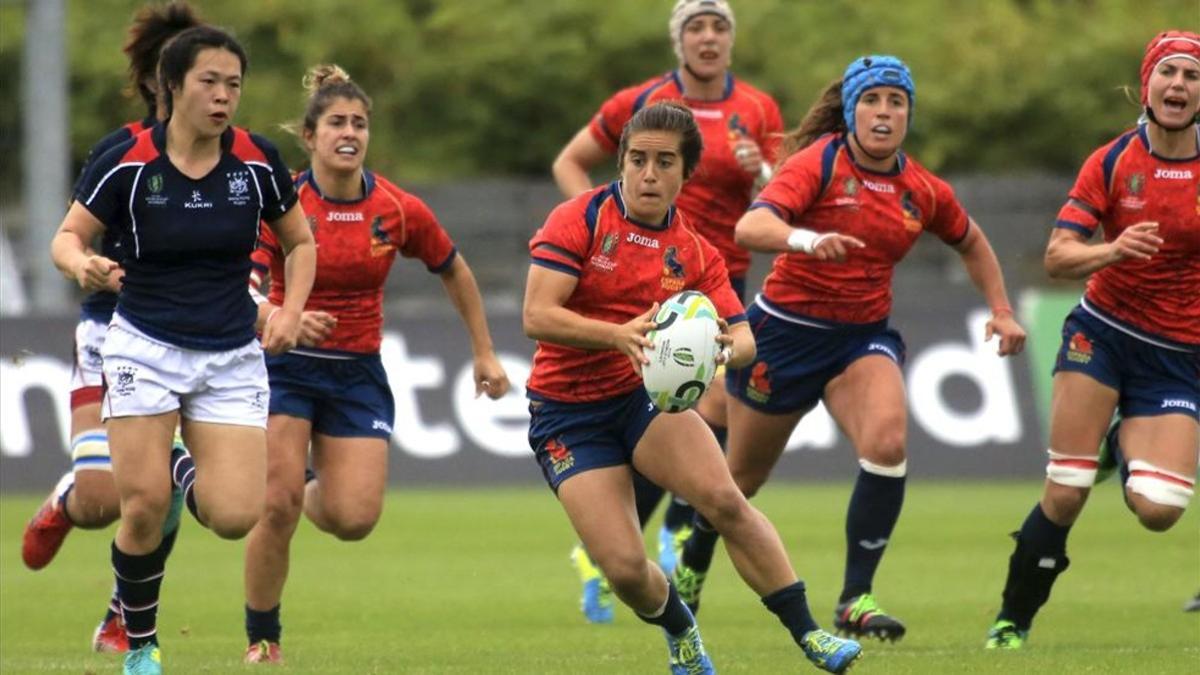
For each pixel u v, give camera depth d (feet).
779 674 92.99
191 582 147.95
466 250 286.05
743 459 116.67
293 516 103.19
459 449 222.48
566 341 84.12
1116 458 107.76
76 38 323.78
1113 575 149.59
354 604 134.31
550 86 340.80
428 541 175.11
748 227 105.91
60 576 151.94
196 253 86.74
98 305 109.60
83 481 109.19
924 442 226.79
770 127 137.59
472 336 111.55
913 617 124.98
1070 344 105.60
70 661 103.71
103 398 88.28
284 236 91.09
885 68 107.86
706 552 115.14
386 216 107.45
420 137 337.11
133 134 98.43
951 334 230.27
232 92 85.20
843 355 112.57
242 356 88.33
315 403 105.91
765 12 338.95
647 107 85.61
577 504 85.25
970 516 193.36
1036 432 228.22
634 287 86.53
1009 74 342.03
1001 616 108.58
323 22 333.62
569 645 110.93
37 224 232.53
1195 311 103.60
